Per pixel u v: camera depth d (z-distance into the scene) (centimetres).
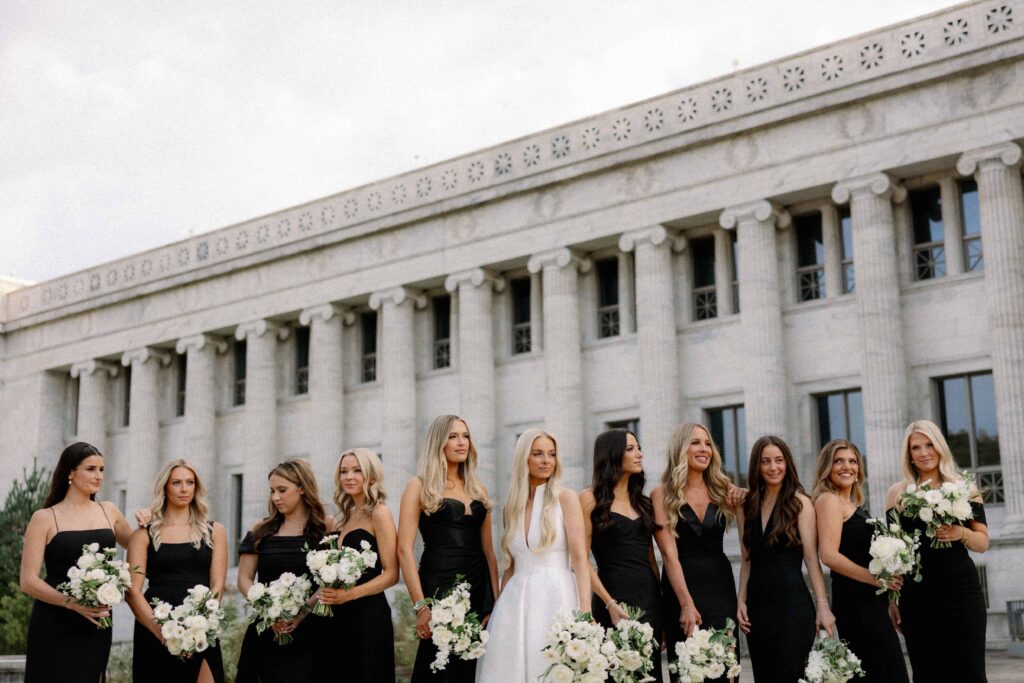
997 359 2747
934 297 2964
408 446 3834
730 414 3281
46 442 5016
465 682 1078
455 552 1093
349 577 1032
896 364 2912
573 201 3525
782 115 3120
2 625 3042
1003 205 2778
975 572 1084
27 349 5141
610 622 1113
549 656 948
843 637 1103
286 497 1152
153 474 4588
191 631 1040
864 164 2994
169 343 4625
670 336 3319
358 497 1141
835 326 3097
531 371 3662
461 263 3759
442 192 3825
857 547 1100
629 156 3394
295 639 1112
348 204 4072
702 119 3272
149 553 1130
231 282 4394
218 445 4462
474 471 1127
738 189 3198
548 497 1078
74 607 1043
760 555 1117
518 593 1055
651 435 3259
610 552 1104
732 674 1003
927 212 3056
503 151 3691
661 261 3344
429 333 3978
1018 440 2686
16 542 3566
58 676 1062
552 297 3525
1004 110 2798
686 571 1110
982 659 1070
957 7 2878
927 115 2916
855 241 2994
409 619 2891
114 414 4903
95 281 4866
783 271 3216
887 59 2973
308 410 4203
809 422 3112
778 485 1134
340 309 4119
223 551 1167
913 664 1102
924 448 1118
